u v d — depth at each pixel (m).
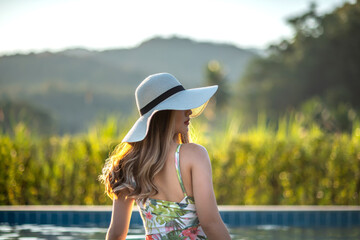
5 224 5.88
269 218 6.11
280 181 7.64
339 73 50.94
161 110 2.20
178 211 2.16
